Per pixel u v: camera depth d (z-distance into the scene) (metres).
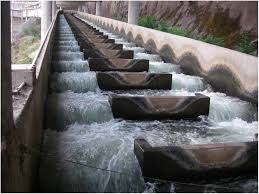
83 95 11.34
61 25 36.66
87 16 57.22
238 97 12.09
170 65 16.17
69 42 21.06
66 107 9.47
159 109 10.01
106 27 35.03
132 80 12.50
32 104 6.31
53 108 9.46
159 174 6.63
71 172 6.68
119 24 28.69
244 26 20.06
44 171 6.69
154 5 37.84
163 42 18.48
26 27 58.25
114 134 8.55
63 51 18.25
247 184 6.73
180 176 6.74
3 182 3.67
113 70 14.46
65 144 7.80
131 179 6.75
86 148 7.55
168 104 10.05
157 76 12.75
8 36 4.16
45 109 9.50
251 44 18.02
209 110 10.60
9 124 4.11
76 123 9.42
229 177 7.09
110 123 9.52
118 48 19.41
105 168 6.85
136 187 6.69
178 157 6.65
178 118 10.26
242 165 7.12
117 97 9.68
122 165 6.93
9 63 4.19
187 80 13.62
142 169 6.55
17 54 44.94
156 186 6.53
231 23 21.31
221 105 10.95
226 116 10.75
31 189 5.73
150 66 15.61
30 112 5.94
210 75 13.84
